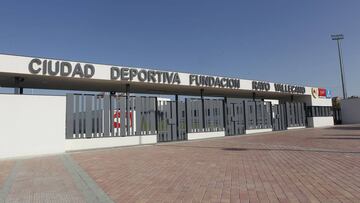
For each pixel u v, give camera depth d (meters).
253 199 6.17
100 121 19.94
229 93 31.69
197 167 10.30
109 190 7.35
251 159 11.88
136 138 21.62
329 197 6.15
